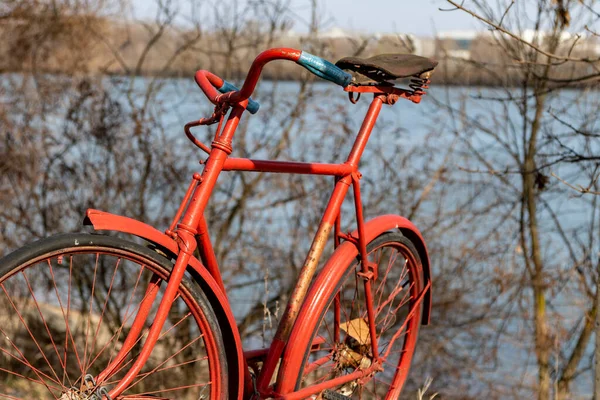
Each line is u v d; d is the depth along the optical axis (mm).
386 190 6488
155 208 6512
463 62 5789
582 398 6125
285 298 6539
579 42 4520
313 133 6625
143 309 1975
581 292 5902
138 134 6410
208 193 2051
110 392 1893
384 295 3248
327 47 6461
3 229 6527
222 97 2082
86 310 6344
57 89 6656
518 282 6199
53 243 1796
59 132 6500
